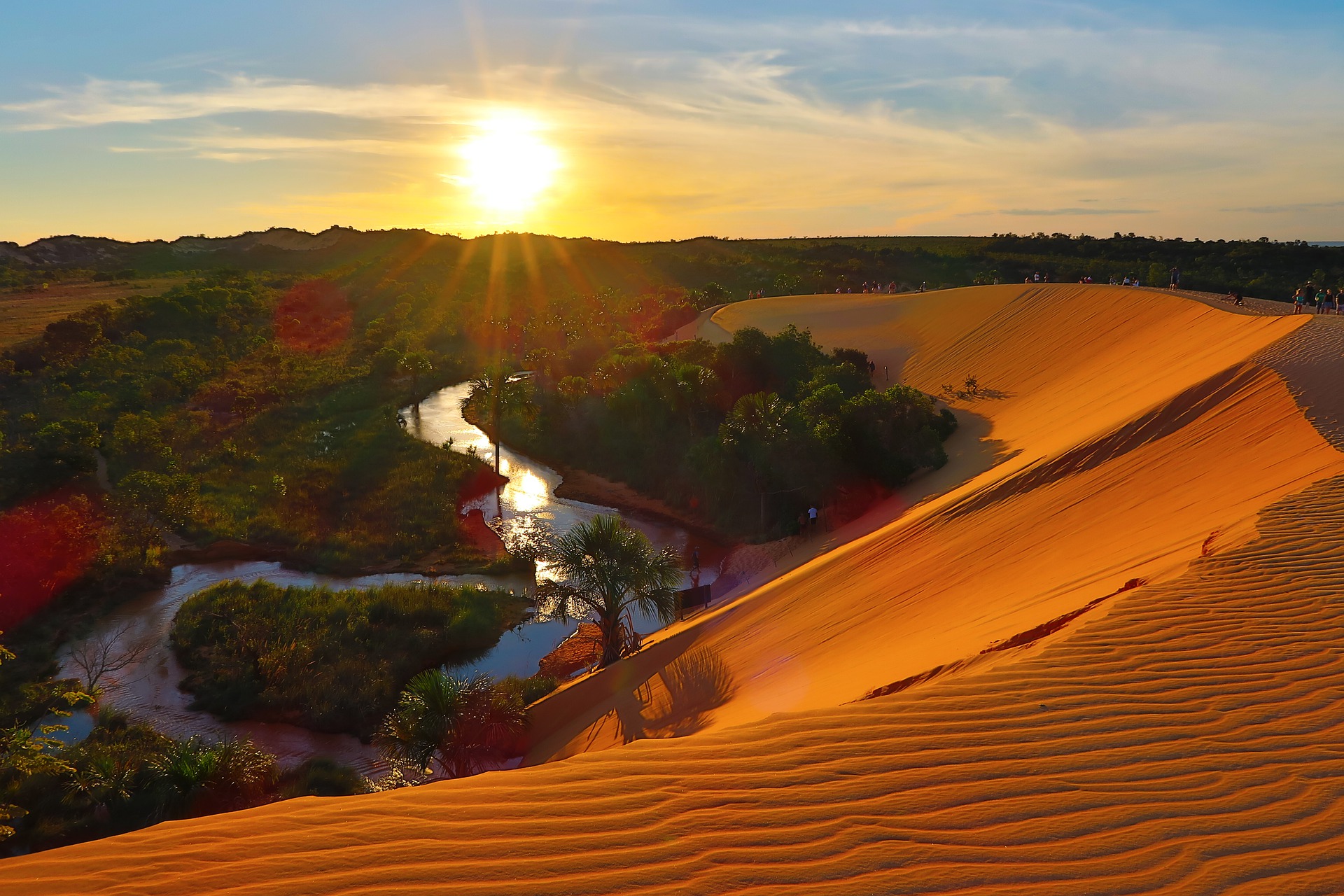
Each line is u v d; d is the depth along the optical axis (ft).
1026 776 14.17
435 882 11.44
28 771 44.98
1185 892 11.16
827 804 13.52
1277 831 12.48
